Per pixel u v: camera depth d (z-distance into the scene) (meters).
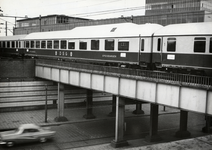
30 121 34.16
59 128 32.62
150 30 27.25
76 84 30.84
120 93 24.66
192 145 23.50
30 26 87.88
